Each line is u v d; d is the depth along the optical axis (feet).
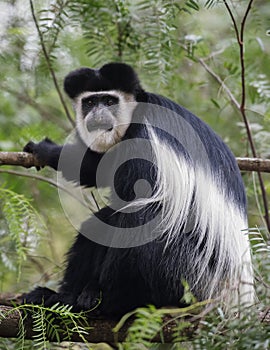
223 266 27.35
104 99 32.04
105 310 26.20
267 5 38.75
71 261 29.22
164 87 36.81
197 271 27.02
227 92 36.91
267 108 36.70
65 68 41.06
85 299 26.37
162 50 35.06
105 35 37.27
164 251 26.78
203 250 27.32
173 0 34.45
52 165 31.99
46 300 27.22
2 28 40.37
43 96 41.50
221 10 39.32
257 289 22.39
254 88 37.99
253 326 21.63
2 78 40.88
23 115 40.63
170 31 35.55
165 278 26.58
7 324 25.03
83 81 32.78
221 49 40.45
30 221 28.91
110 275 26.58
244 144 38.29
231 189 28.58
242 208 28.78
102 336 25.55
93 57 40.81
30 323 25.08
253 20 38.34
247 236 28.17
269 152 37.24
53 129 40.93
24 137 39.86
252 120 38.96
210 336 21.52
